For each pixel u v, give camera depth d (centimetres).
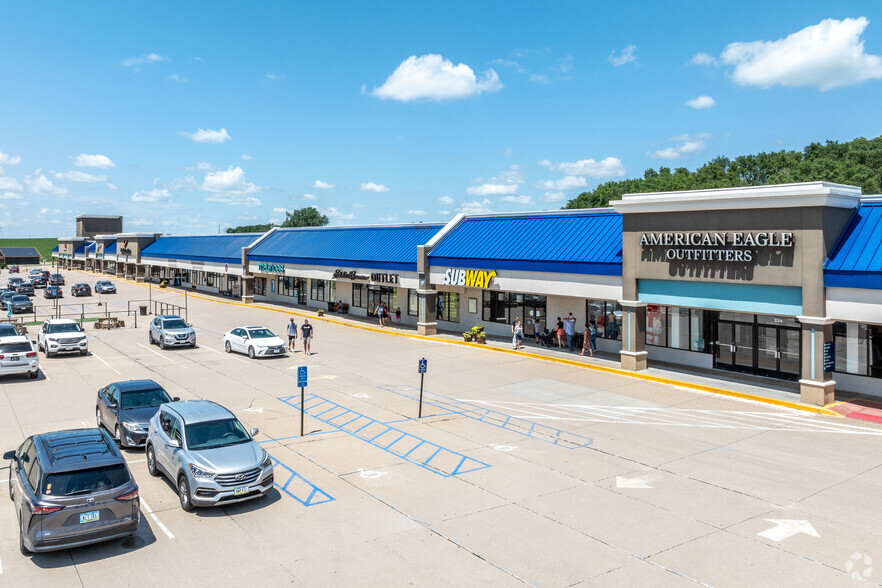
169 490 1453
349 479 1520
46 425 1958
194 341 3550
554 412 2153
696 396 2352
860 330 2288
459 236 3806
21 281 7362
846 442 1794
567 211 3400
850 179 7494
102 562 1106
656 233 2558
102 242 9738
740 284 2325
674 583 1038
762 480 1509
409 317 4325
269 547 1167
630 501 1386
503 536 1212
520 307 3584
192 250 7131
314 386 2553
